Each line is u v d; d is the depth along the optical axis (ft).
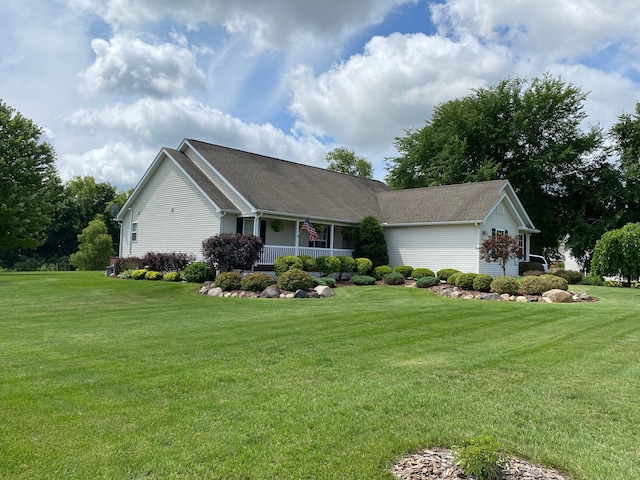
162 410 14.96
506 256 64.80
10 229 95.04
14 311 38.22
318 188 83.30
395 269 73.97
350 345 25.03
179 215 73.56
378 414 14.82
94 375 18.79
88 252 155.12
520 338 27.48
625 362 21.67
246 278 54.44
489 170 107.55
